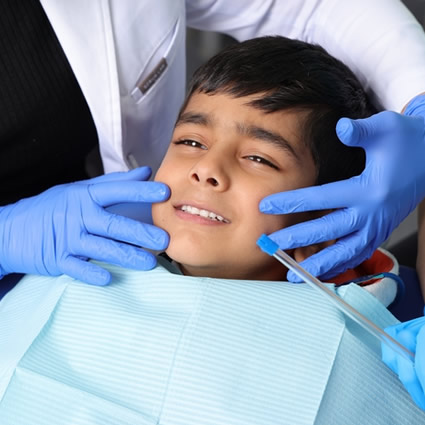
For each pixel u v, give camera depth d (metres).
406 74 1.09
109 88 1.09
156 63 1.17
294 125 0.95
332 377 0.78
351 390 0.78
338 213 0.93
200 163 0.89
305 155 0.96
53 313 0.88
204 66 1.05
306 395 0.76
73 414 0.78
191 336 0.80
